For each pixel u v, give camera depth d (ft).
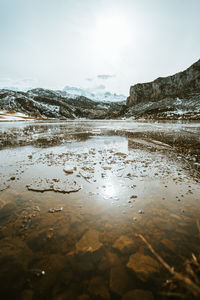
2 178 17.08
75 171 19.39
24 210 11.22
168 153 28.76
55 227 9.43
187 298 4.99
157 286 5.84
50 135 58.23
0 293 5.69
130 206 11.75
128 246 7.93
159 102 421.18
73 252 7.60
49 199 12.80
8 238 8.50
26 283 6.07
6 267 6.76
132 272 6.52
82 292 5.72
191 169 19.81
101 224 9.72
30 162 23.26
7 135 56.24
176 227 9.32
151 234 8.77
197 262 6.47
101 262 7.04
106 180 16.70
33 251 7.66
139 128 88.89
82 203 12.22
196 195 13.23
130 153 29.25
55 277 6.33
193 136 49.90
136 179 16.90
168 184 15.53
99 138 50.42
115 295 5.60
